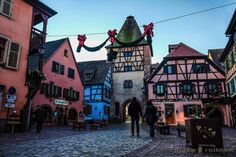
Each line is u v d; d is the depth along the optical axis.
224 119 26.36
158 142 7.87
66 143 7.50
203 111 6.29
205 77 28.73
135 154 5.14
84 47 9.79
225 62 27.83
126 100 38.53
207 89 28.34
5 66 14.30
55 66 25.09
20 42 15.59
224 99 24.91
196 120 5.65
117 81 39.69
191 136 5.61
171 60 29.84
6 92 14.22
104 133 13.01
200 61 29.27
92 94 36.00
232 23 20.20
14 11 15.41
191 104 28.14
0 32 14.24
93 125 18.78
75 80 29.20
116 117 36.47
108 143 7.55
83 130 16.77
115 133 13.02
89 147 6.48
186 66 29.41
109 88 39.12
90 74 37.34
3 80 14.11
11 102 13.61
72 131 15.22
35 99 21.53
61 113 25.48
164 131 12.78
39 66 16.67
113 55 9.95
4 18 14.62
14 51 15.12
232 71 24.41
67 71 27.52
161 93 29.00
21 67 15.50
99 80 36.50
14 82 14.83
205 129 5.57
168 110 28.61
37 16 19.31
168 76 29.50
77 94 29.42
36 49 17.00
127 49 40.38
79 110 29.55
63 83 26.42
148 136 10.63
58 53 25.88
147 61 39.16
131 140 8.62
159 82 29.52
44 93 22.92
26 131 13.80
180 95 28.72
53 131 14.70
